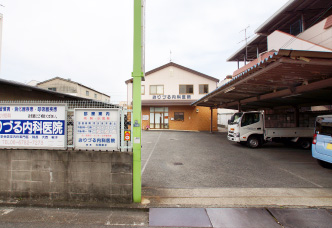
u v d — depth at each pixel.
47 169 3.83
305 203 3.77
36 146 3.88
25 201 3.79
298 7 9.86
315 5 9.65
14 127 3.92
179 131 20.14
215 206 3.64
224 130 21.75
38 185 3.84
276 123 14.12
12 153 3.86
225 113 25.14
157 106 21.83
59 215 3.37
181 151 9.33
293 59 4.61
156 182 5.00
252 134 10.09
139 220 3.21
